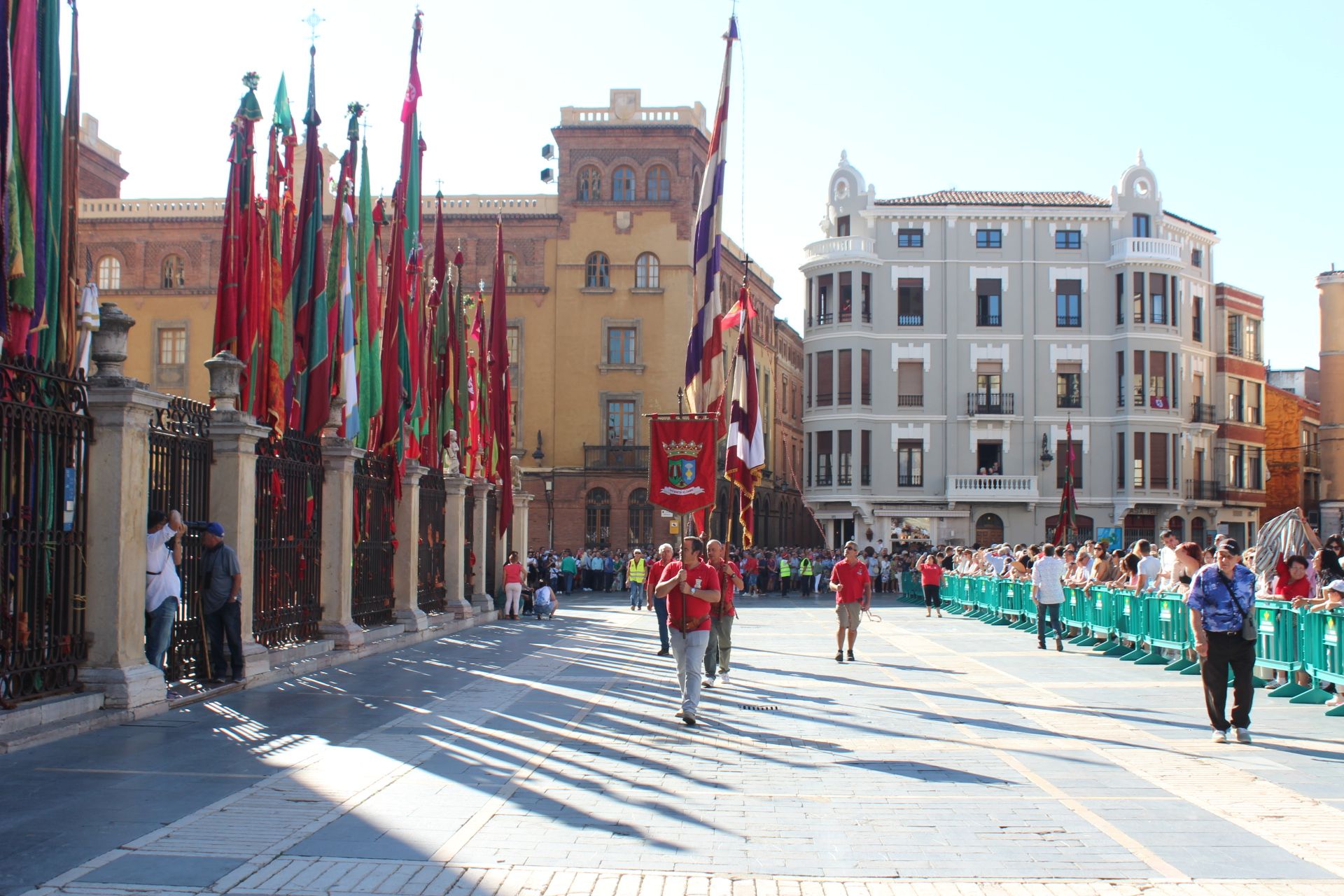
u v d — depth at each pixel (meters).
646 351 55.62
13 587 10.95
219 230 55.84
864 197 55.34
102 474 12.13
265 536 16.42
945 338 54.97
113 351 12.18
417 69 23.62
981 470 54.78
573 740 11.46
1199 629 11.48
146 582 12.95
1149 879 6.76
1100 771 10.00
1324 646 13.95
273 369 17.09
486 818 8.12
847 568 20.12
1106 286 55.31
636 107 56.41
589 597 45.66
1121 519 54.22
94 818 8.01
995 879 6.77
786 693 15.48
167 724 11.95
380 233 23.36
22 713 10.75
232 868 6.84
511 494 31.34
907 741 11.54
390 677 16.59
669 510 18.30
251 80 16.25
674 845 7.48
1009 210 55.09
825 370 55.28
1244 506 60.59
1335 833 7.84
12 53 11.23
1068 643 24.06
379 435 21.80
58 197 12.05
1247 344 62.31
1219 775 9.83
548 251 56.19
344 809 8.34
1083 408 55.00
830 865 7.04
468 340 30.20
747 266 20.52
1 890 6.36
